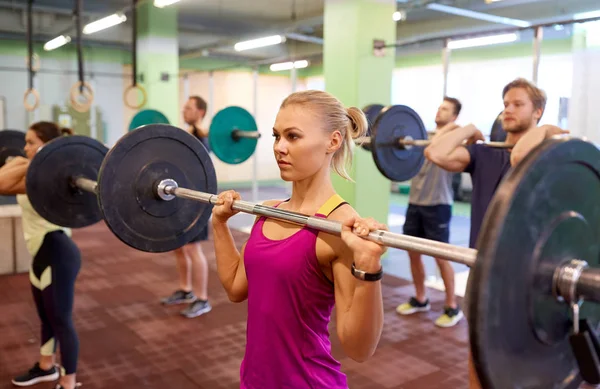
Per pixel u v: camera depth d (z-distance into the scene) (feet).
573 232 2.41
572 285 2.33
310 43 33.50
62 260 6.91
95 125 31.09
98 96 32.04
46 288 6.89
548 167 2.15
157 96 24.62
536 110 6.45
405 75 31.99
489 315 2.06
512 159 5.68
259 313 3.50
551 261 2.33
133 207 5.20
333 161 3.67
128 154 5.09
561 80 23.82
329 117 3.43
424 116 30.89
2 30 27.22
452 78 29.25
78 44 10.78
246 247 3.69
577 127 19.90
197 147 5.54
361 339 3.13
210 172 5.68
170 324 10.30
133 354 8.90
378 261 2.97
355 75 15.08
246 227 21.77
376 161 9.45
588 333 2.37
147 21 24.12
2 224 14.03
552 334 2.41
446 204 10.56
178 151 5.43
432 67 30.17
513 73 26.16
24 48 29.71
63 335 6.98
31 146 7.41
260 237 3.61
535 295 2.28
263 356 3.49
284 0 23.67
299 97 3.44
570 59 23.47
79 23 10.73
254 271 3.55
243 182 36.81
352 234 3.00
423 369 8.42
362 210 15.42
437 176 10.45
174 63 25.08
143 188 5.22
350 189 15.33
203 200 4.69
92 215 7.02
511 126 6.46
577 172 2.33
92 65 31.73
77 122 29.84
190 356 8.84
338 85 15.61
